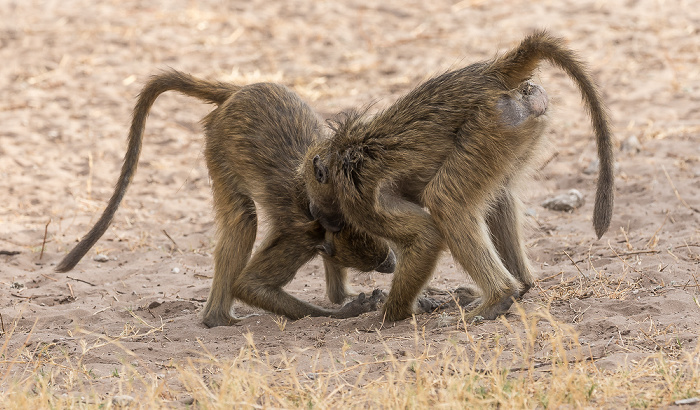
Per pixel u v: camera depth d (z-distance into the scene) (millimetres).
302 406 7492
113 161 19391
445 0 30141
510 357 8484
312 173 10688
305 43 26484
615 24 26312
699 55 23484
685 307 9680
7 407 7594
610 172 9633
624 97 21000
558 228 14180
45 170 18797
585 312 9828
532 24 26797
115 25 27906
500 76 9812
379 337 9047
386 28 27656
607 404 7203
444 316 10164
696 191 14930
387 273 12328
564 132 19406
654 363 7977
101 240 15336
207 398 7547
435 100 9930
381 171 10016
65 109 22188
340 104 21422
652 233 13133
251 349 9539
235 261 11609
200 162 19375
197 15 28734
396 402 7270
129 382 8055
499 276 9883
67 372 8984
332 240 11156
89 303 12281
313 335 10164
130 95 22953
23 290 12820
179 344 10102
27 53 25609
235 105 11562
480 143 9648
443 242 10070
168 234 15617
